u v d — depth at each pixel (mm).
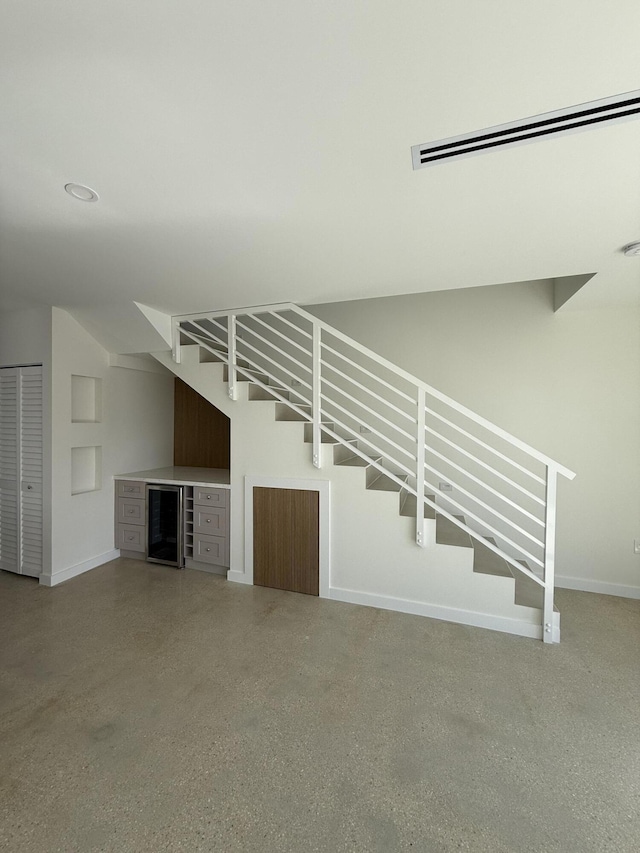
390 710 2059
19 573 3785
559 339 3584
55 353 3576
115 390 4246
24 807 1521
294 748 1814
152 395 4773
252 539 3590
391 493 3146
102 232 2092
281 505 3480
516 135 1356
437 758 1769
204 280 2848
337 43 1033
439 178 1609
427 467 3023
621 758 1778
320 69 1109
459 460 3885
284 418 3723
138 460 4570
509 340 3727
